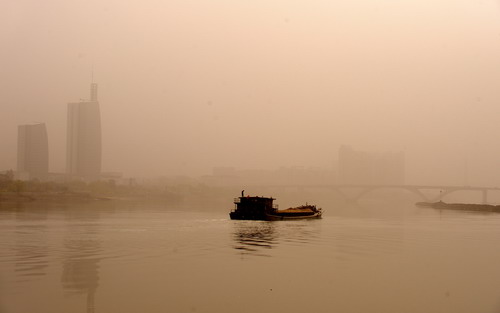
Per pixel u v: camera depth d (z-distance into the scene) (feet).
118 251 181.78
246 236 239.09
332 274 142.41
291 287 125.18
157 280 130.62
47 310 102.12
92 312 101.14
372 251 192.34
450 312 106.32
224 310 104.37
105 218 358.43
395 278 139.13
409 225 341.21
